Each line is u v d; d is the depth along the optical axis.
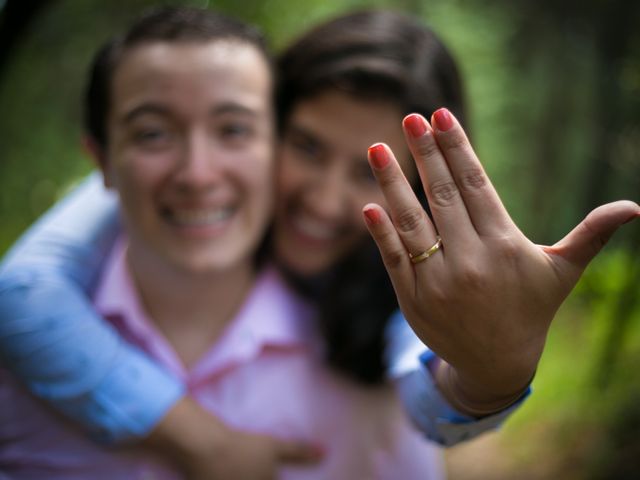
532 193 3.52
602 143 2.62
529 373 0.45
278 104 0.72
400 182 0.44
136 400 0.64
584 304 2.32
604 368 1.77
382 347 0.71
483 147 3.09
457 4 3.02
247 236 0.67
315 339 0.73
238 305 0.73
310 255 0.73
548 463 1.71
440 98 0.70
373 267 0.71
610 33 2.37
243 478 0.65
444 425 0.52
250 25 0.70
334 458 0.72
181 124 0.63
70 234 0.73
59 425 0.69
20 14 0.90
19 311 0.64
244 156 0.65
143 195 0.64
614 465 1.57
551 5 3.00
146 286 0.71
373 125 0.69
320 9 1.87
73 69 2.03
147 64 0.62
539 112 3.46
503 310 0.43
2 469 0.70
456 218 0.43
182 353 0.72
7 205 1.98
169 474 0.68
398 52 0.69
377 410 0.74
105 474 0.68
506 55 3.31
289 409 0.71
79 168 2.10
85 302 0.67
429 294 0.44
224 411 0.70
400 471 0.75
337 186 0.71
